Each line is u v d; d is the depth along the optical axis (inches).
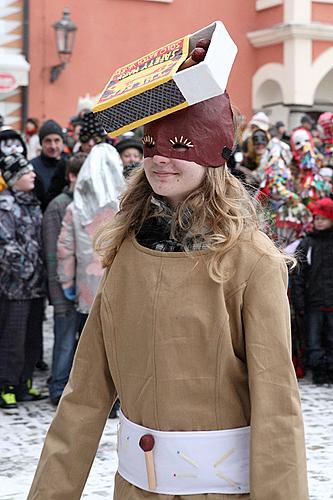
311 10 617.0
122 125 81.5
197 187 84.5
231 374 82.7
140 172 89.7
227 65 79.8
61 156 307.0
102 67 606.5
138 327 84.4
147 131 84.1
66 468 90.0
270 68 633.6
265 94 651.5
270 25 631.8
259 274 82.0
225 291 82.1
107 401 91.4
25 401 251.0
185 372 82.4
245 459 83.4
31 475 189.2
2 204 236.2
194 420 82.7
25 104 586.9
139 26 613.9
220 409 82.7
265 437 79.6
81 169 231.8
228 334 81.7
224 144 84.1
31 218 240.8
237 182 86.7
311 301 273.4
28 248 237.8
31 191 248.1
